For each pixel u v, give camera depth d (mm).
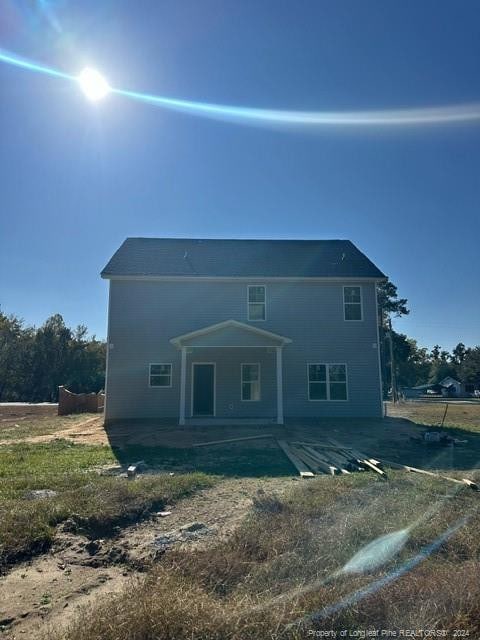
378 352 19250
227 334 16938
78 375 43062
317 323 19312
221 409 18703
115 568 4445
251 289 19406
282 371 18953
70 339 44344
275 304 19344
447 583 3439
